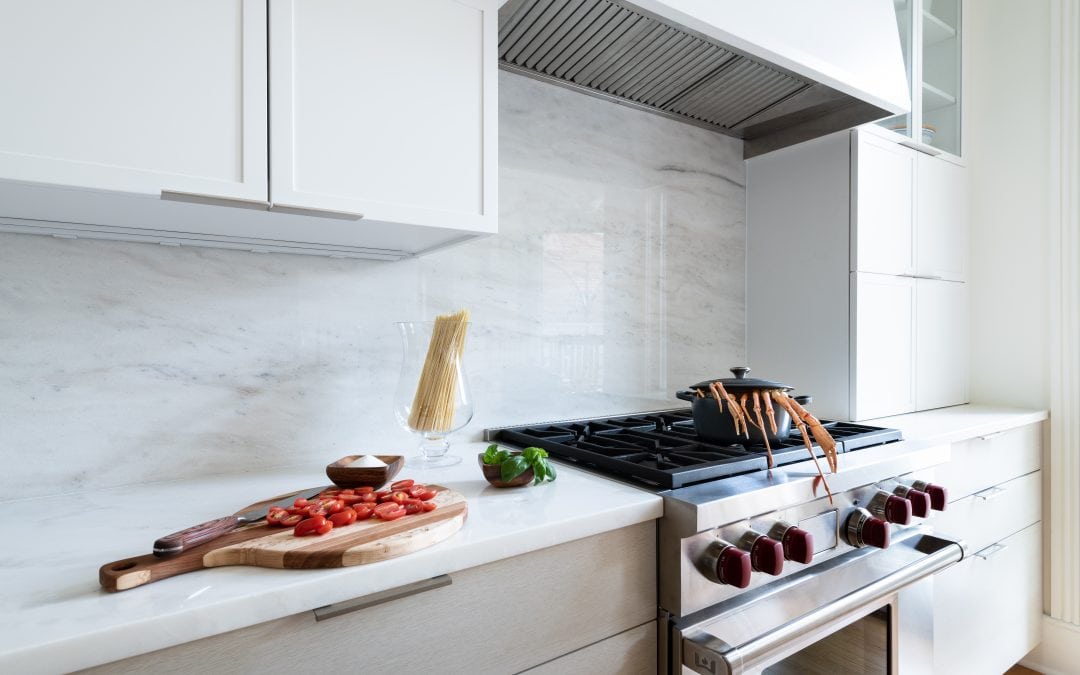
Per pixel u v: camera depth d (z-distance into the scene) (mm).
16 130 753
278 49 936
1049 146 2322
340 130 990
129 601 620
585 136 1786
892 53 1756
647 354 1941
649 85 1720
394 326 1443
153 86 841
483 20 1154
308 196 958
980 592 1892
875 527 1173
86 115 796
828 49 1549
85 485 1089
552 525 860
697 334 2084
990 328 2484
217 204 894
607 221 1840
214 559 707
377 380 1417
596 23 1350
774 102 1824
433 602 770
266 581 670
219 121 888
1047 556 2293
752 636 1024
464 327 1244
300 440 1315
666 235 1991
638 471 1107
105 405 1109
